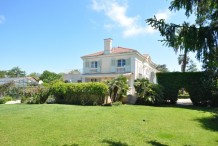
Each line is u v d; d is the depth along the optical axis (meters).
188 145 7.70
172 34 5.91
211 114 14.56
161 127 10.33
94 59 36.62
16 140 7.45
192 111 16.23
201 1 5.77
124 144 7.40
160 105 21.42
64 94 22.19
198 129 10.23
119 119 11.83
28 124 10.09
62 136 8.05
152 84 21.91
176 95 23.08
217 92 20.22
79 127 9.59
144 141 7.89
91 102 20.42
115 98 21.19
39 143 7.17
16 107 17.75
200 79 21.77
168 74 23.55
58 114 13.27
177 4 5.96
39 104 21.03
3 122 10.54
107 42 35.47
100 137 8.10
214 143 8.03
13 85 33.22
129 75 31.31
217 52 5.77
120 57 34.12
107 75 33.06
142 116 13.12
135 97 22.02
